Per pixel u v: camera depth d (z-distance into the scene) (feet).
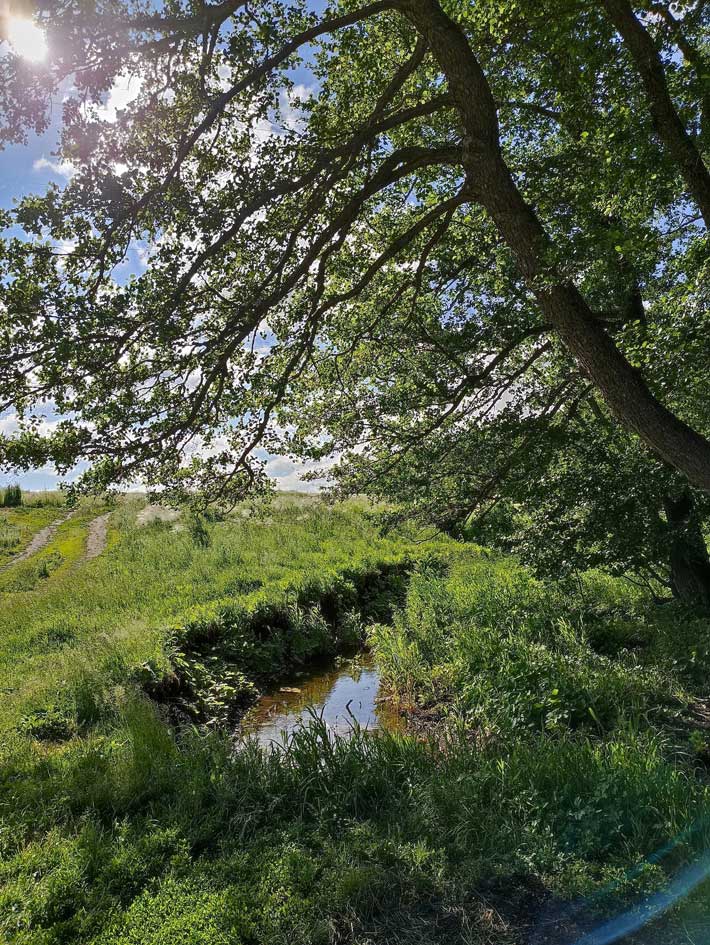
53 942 13.03
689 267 18.67
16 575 62.59
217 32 18.10
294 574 50.96
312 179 19.52
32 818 17.42
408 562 59.36
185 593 46.44
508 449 29.50
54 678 28.89
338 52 23.76
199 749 21.20
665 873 14.05
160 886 14.57
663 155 17.10
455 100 18.26
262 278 21.47
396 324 27.86
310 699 33.27
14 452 17.10
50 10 15.47
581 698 24.63
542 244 17.81
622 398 18.28
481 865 14.80
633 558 32.48
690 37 20.38
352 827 16.66
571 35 18.10
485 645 31.04
